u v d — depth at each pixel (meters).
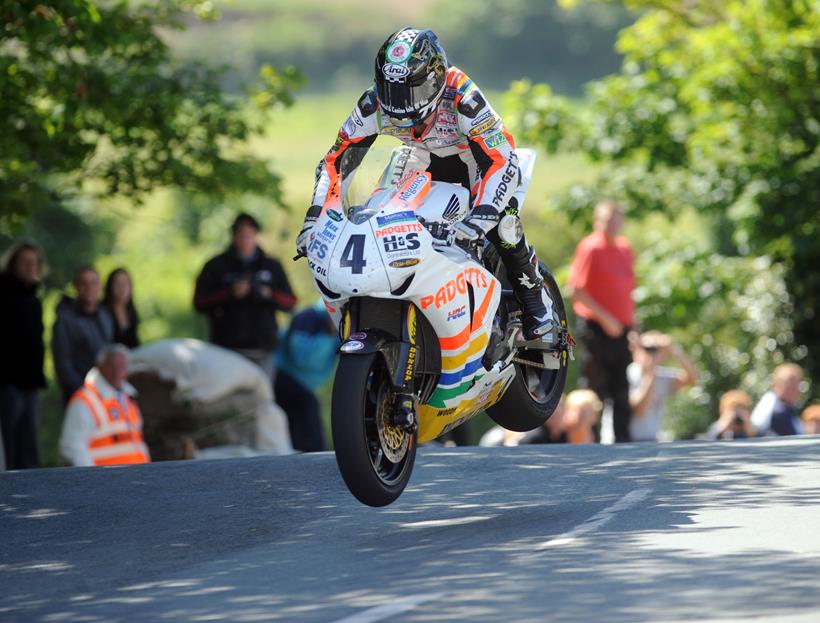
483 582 12.96
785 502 15.87
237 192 39.25
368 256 15.10
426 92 15.60
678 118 48.56
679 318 47.03
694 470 18.17
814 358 46.53
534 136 49.28
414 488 18.08
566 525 15.34
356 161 16.09
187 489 18.50
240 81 39.50
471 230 15.66
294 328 33.38
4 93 32.41
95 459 27.08
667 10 49.66
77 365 29.56
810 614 11.44
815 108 45.25
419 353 15.63
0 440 25.97
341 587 13.16
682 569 13.06
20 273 28.75
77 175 38.09
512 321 17.30
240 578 13.82
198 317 90.88
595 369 32.25
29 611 13.12
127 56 36.84
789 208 44.91
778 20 44.78
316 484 18.45
